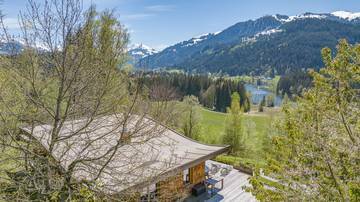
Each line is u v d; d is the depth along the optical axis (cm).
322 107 601
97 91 563
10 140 597
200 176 1331
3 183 574
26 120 602
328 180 532
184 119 2383
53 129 564
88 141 595
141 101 557
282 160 655
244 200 1245
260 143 2531
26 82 567
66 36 521
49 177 526
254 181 657
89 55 548
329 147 521
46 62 558
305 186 579
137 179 615
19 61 536
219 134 2603
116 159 648
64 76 538
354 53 602
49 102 610
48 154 575
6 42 525
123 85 564
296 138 601
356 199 439
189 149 1201
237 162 1744
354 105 587
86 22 534
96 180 590
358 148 493
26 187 543
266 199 625
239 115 2456
